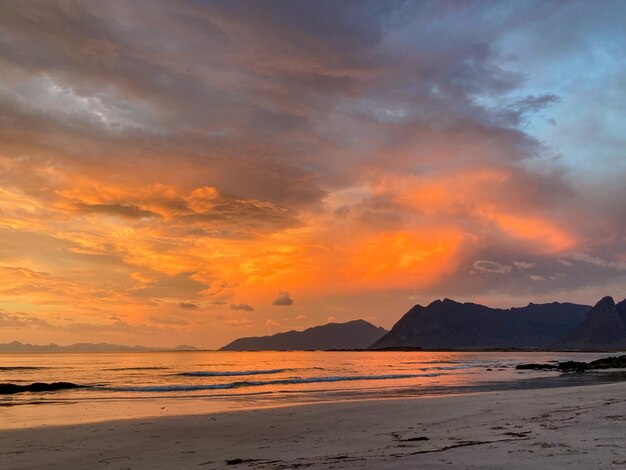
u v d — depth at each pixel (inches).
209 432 636.1
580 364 2984.7
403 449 460.8
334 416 770.8
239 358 6338.6
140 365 3786.9
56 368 3206.2
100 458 477.7
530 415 673.6
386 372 2684.5
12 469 436.5
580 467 342.3
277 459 441.1
